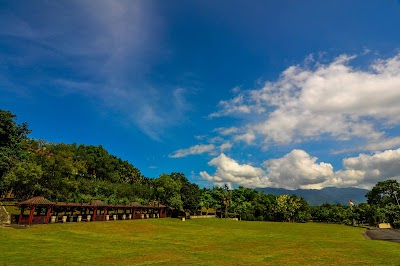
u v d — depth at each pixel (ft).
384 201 367.45
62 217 153.07
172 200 274.16
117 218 197.57
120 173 400.26
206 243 113.80
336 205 382.01
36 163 181.88
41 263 64.44
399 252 91.91
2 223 124.06
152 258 75.66
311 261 74.54
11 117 194.49
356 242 123.75
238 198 386.73
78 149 341.82
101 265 65.62
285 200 353.31
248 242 119.96
